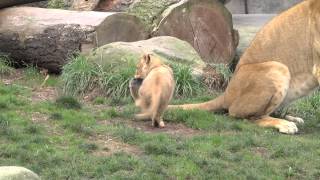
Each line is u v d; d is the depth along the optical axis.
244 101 13.01
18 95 14.45
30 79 16.39
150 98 12.11
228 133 12.27
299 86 13.20
